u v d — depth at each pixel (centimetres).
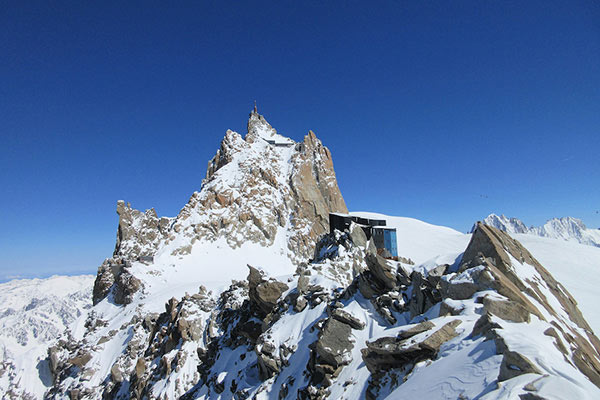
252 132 18912
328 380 2239
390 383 1697
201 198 13875
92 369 6712
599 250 6856
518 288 1967
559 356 1237
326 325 2534
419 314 2319
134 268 10012
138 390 5269
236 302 5525
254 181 14712
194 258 11475
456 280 2055
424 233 13050
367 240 4469
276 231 13600
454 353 1455
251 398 2766
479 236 2352
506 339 1260
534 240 7831
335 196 15725
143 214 14212
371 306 2675
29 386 7538
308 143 16925
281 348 2883
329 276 3619
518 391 998
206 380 3909
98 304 10075
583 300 4188
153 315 7281
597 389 1034
